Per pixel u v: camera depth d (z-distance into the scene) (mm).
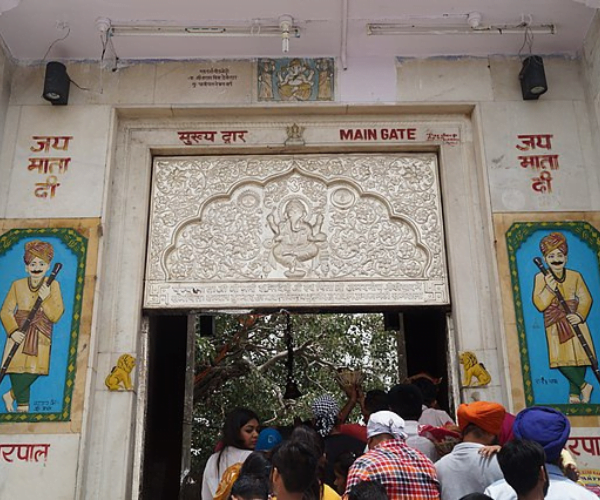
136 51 5375
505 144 5219
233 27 5160
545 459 2734
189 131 5398
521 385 4625
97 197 5059
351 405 5105
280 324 11016
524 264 4918
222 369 10344
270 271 5133
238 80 5402
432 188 5348
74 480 4398
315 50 5422
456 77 5414
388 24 5168
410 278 5113
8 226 4980
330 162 5410
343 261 5156
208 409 11500
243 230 5242
